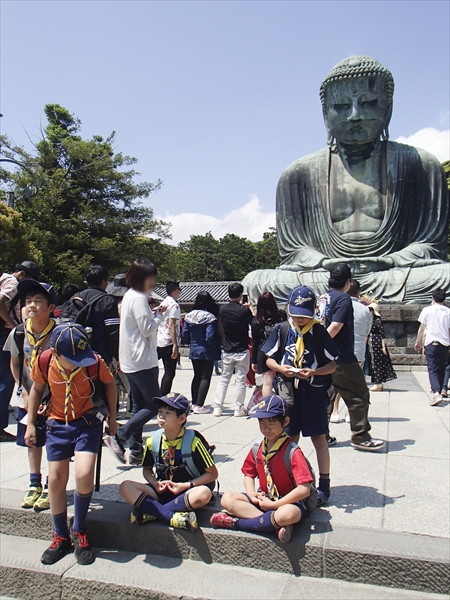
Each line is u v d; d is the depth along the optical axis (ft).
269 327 22.44
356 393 18.61
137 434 17.71
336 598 10.69
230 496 12.44
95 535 13.12
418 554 10.94
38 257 87.56
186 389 35.42
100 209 105.29
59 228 99.71
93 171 104.01
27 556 12.72
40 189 100.27
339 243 52.80
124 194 108.58
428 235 52.60
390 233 51.93
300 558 11.55
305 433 13.91
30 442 13.47
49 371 12.91
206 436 21.17
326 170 54.19
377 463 17.22
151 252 109.91
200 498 12.54
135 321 17.21
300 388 14.10
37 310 14.10
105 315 18.44
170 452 13.28
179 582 11.37
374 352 32.37
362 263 49.88
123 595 11.32
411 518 12.73
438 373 28.02
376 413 25.39
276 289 49.78
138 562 12.30
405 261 49.16
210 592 10.96
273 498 12.41
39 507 13.87
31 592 12.01
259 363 16.75
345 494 14.40
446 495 14.25
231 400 30.86
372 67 50.11
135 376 17.10
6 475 16.79
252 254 201.16
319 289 48.37
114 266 106.32
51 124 113.60
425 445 19.29
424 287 46.42
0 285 21.70
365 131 51.19
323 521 12.60
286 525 11.62
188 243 209.26
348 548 11.28
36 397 13.50
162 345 26.32
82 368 12.84
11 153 102.99
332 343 14.16
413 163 52.65
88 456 12.58
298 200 55.77
